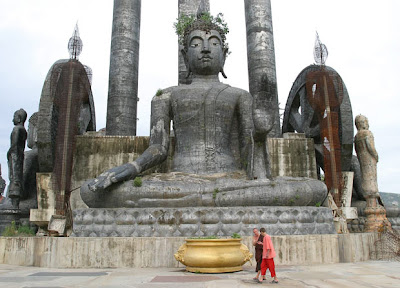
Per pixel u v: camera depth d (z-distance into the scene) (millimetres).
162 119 12148
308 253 8734
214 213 9352
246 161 11352
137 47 19094
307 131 14734
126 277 6848
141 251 8500
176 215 9375
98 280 6527
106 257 8492
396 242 9898
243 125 12062
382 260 9578
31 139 16938
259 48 18547
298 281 6281
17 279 6727
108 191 9914
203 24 13359
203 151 11781
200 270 7301
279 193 9836
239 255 7398
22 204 14359
